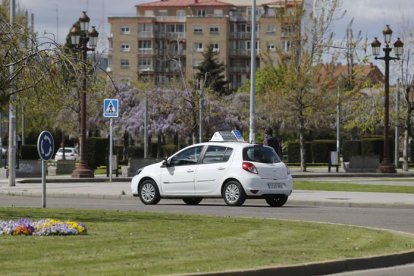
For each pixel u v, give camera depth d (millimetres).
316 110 120312
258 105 146000
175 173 54688
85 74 41906
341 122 149750
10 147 75500
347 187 71688
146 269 23484
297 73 119188
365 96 142750
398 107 128375
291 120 123562
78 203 56188
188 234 32500
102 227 34750
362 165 110188
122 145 173625
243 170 52531
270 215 46031
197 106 140625
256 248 28656
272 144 63469
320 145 147375
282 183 53438
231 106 156500
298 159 151125
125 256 25953
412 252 29469
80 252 26672
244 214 46500
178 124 146500
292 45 121688
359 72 129500
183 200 57562
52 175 97000
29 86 40031
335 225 37562
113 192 65250
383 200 56688
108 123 149875
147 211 46406
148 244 29094
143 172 55844
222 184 53281
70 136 164375
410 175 103750
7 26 40438
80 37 81312
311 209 51406
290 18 121375
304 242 30906
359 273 26703
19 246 27891
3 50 39562
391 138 146125
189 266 24250
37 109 44594
